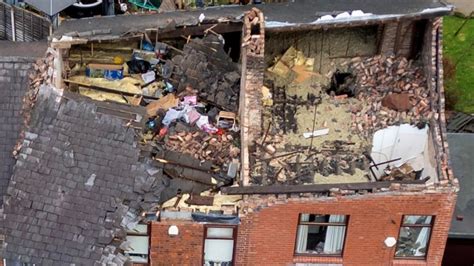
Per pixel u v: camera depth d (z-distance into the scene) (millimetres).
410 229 33406
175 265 33031
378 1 36438
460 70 57469
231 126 34875
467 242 38531
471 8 60625
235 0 43250
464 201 39375
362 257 33812
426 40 35844
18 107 32906
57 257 29312
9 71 33469
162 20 37312
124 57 37031
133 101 35406
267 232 32594
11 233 29688
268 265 33594
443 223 33031
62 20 40688
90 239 29609
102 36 36156
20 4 43000
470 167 41125
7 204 30250
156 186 31078
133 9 44906
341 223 32938
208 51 36375
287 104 36031
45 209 30141
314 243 33562
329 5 36562
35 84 33219
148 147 32344
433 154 34406
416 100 35656
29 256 29359
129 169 31062
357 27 37406
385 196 32000
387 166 35531
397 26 35969
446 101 52969
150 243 32312
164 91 35906
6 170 31781
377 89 36438
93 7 42906
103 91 35781
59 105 32312
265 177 33469
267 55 37375
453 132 47625
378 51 37125
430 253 33906
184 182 32500
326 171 34250
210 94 35688
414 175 35219
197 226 31906
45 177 30781
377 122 35531
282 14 35969
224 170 33375
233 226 32094
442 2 35812
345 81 37062
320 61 37312
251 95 33906
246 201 31844
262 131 35000
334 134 35406
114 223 29922
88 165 31031
